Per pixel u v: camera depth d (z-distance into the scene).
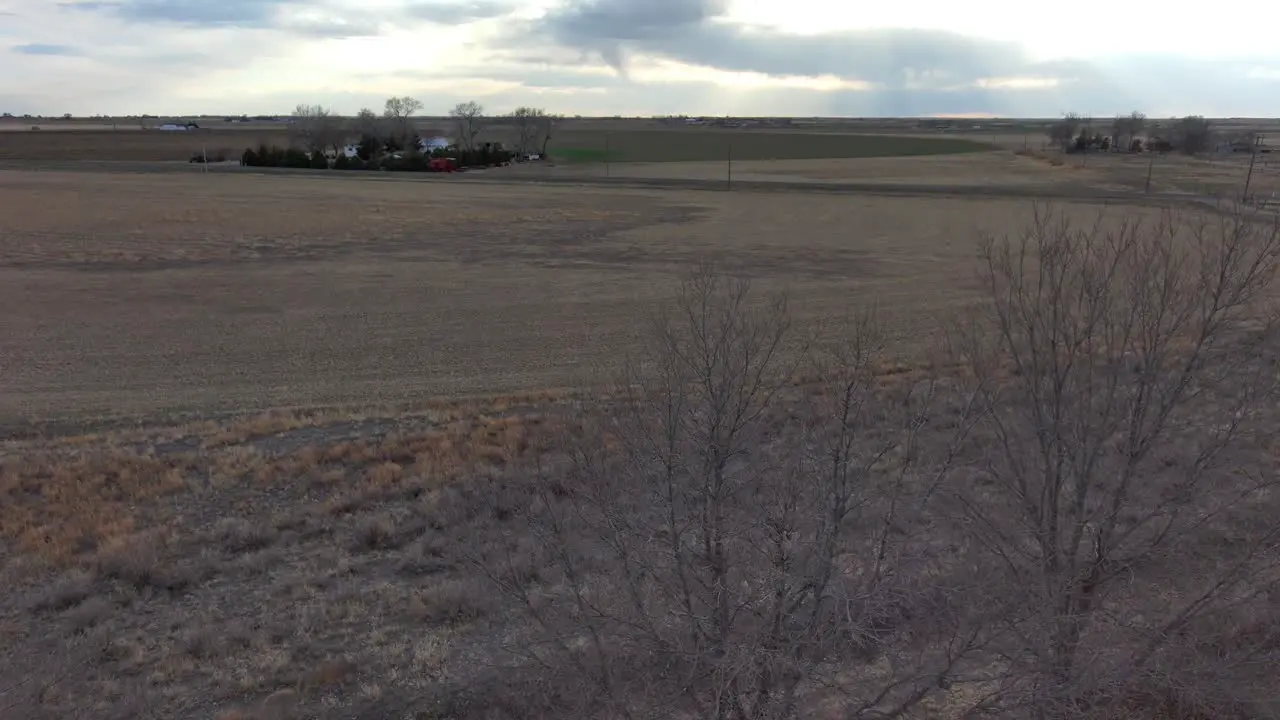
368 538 12.41
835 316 28.59
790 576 6.21
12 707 8.56
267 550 12.12
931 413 10.46
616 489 7.70
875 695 6.84
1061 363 8.40
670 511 6.45
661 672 6.61
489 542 11.16
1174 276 7.81
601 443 9.08
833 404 8.82
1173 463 8.93
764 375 15.29
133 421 18.64
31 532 12.61
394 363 23.77
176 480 14.66
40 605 10.70
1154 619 7.50
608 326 27.88
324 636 9.92
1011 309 9.01
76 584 11.05
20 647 9.78
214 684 9.06
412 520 12.92
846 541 7.37
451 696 8.60
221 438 17.08
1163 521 8.20
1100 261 8.93
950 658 6.40
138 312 29.64
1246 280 7.43
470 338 26.58
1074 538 7.40
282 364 23.64
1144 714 7.19
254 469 15.34
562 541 7.78
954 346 19.95
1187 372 7.44
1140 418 7.38
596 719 6.62
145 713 8.54
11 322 27.84
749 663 5.84
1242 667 7.25
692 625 6.38
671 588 6.74
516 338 26.50
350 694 8.79
